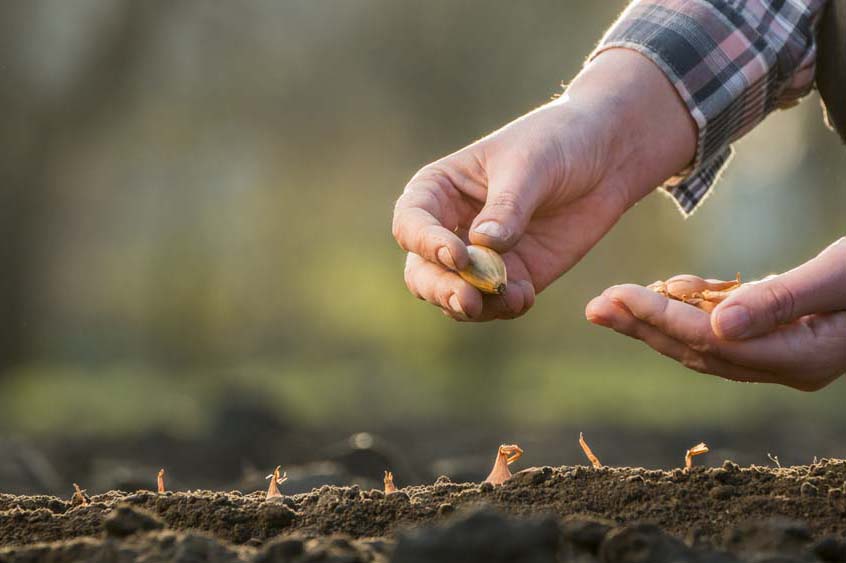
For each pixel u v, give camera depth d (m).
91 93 24.88
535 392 23.80
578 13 26.30
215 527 3.51
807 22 4.86
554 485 3.72
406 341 34.34
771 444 12.80
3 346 25.25
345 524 3.52
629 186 4.57
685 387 24.19
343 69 28.23
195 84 27.95
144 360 32.69
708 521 3.41
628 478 3.69
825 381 4.04
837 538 3.06
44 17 24.39
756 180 38.09
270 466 11.44
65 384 25.22
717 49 4.70
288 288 36.66
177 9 25.95
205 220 33.28
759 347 3.85
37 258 25.09
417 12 27.11
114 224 31.73
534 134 4.24
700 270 37.94
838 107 4.94
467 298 3.90
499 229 3.93
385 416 17.81
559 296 34.00
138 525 3.12
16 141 24.30
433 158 28.02
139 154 29.50
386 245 37.22
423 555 2.55
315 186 32.31
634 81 4.57
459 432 14.41
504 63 26.69
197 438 13.34
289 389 23.34
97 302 34.06
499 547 2.54
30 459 9.03
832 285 3.80
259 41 28.06
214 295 34.22
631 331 4.01
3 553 2.98
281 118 29.05
